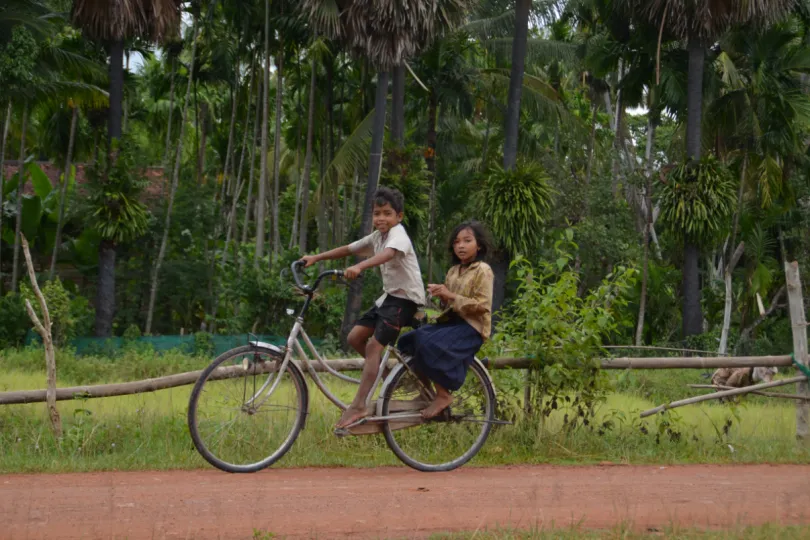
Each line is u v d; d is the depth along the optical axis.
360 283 21.23
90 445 6.66
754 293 23.69
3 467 5.96
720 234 21.00
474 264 6.33
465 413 6.62
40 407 7.90
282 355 6.19
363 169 24.05
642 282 23.98
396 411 6.22
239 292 22.52
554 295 7.31
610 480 6.05
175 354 18.64
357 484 5.64
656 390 11.94
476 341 6.24
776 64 23.05
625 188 27.55
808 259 24.67
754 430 8.49
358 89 30.08
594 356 7.40
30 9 21.84
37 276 25.72
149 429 6.99
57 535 4.20
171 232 24.69
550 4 25.64
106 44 21.05
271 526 4.46
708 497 5.55
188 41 27.69
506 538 4.26
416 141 30.88
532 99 26.48
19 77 20.66
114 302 22.83
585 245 24.56
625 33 23.95
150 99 35.16
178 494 5.16
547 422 7.52
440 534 4.34
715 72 24.36
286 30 25.34
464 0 19.88
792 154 24.44
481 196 21.23
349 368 6.77
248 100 28.42
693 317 21.34
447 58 25.12
